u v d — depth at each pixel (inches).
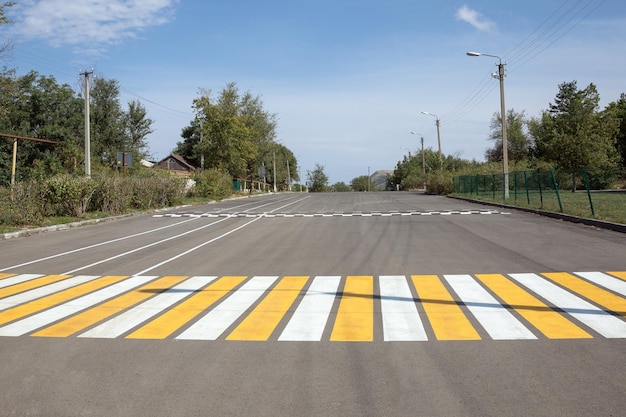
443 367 193.2
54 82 1898.4
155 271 432.1
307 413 157.6
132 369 199.5
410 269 398.6
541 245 501.7
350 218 876.6
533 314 263.4
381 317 266.2
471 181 1536.7
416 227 694.5
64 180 906.1
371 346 219.9
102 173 1098.7
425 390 172.6
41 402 170.4
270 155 2938.0
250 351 218.1
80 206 909.2
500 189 1393.9
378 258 456.1
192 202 1435.8
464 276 365.4
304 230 704.4
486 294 309.0
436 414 154.9
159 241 636.7
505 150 1198.9
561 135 1625.2
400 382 179.9
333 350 216.2
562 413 153.6
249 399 168.9
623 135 2148.1
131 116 2613.2
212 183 1676.9
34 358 215.0
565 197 1153.4
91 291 356.2
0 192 776.3
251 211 1131.3
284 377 187.5
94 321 274.7
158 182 1234.0
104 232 749.3
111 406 166.1
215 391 176.2
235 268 434.0
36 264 482.0
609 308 270.1
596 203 936.9
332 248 528.1
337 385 178.7
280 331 246.8
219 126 1927.9
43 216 853.2
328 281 363.9
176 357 212.5
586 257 427.5
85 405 167.3
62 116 1909.4
